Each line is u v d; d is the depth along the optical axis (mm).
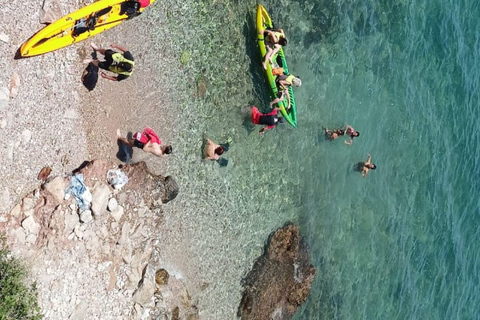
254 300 21547
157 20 18156
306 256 23469
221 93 20016
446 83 28578
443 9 27859
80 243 16516
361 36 24672
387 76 26016
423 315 28703
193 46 19125
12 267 14719
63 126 16109
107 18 16594
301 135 22875
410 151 27359
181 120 19016
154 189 18219
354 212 25406
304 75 22812
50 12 15508
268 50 20812
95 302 16953
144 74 17969
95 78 16719
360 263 25750
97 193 16641
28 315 15016
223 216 20531
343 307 25203
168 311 18875
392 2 25672
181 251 19328
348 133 24281
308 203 23484
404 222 27469
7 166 14844
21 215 15148
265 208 21922
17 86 14938
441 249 29109
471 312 30906
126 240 17703
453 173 29422
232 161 20625
